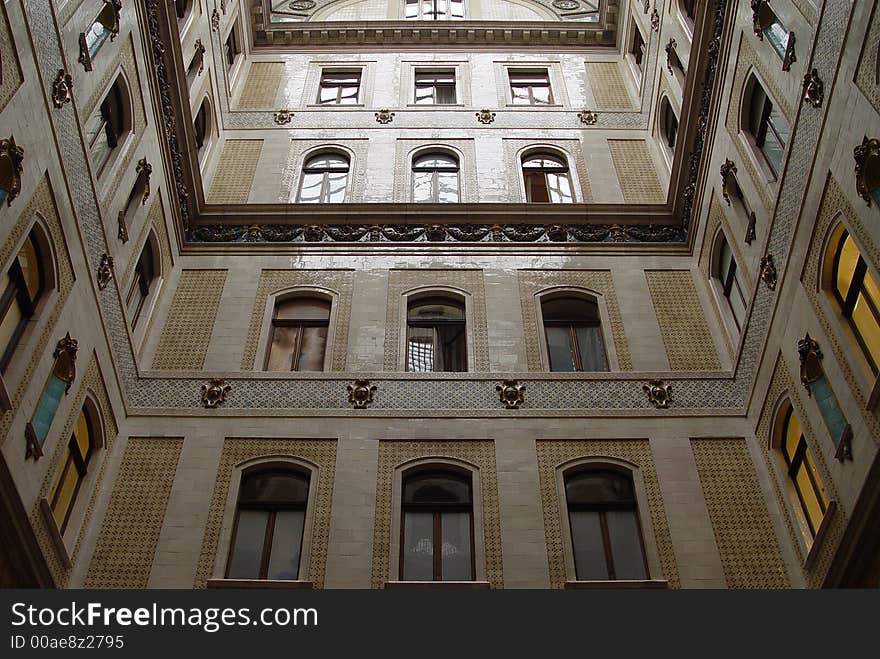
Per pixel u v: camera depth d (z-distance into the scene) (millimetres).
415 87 25375
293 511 14109
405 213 19625
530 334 17000
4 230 11344
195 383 15891
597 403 15656
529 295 17828
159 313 17359
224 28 24000
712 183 18188
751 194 16094
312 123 23344
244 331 17094
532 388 15867
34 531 11539
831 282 13000
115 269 15250
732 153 17141
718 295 17547
